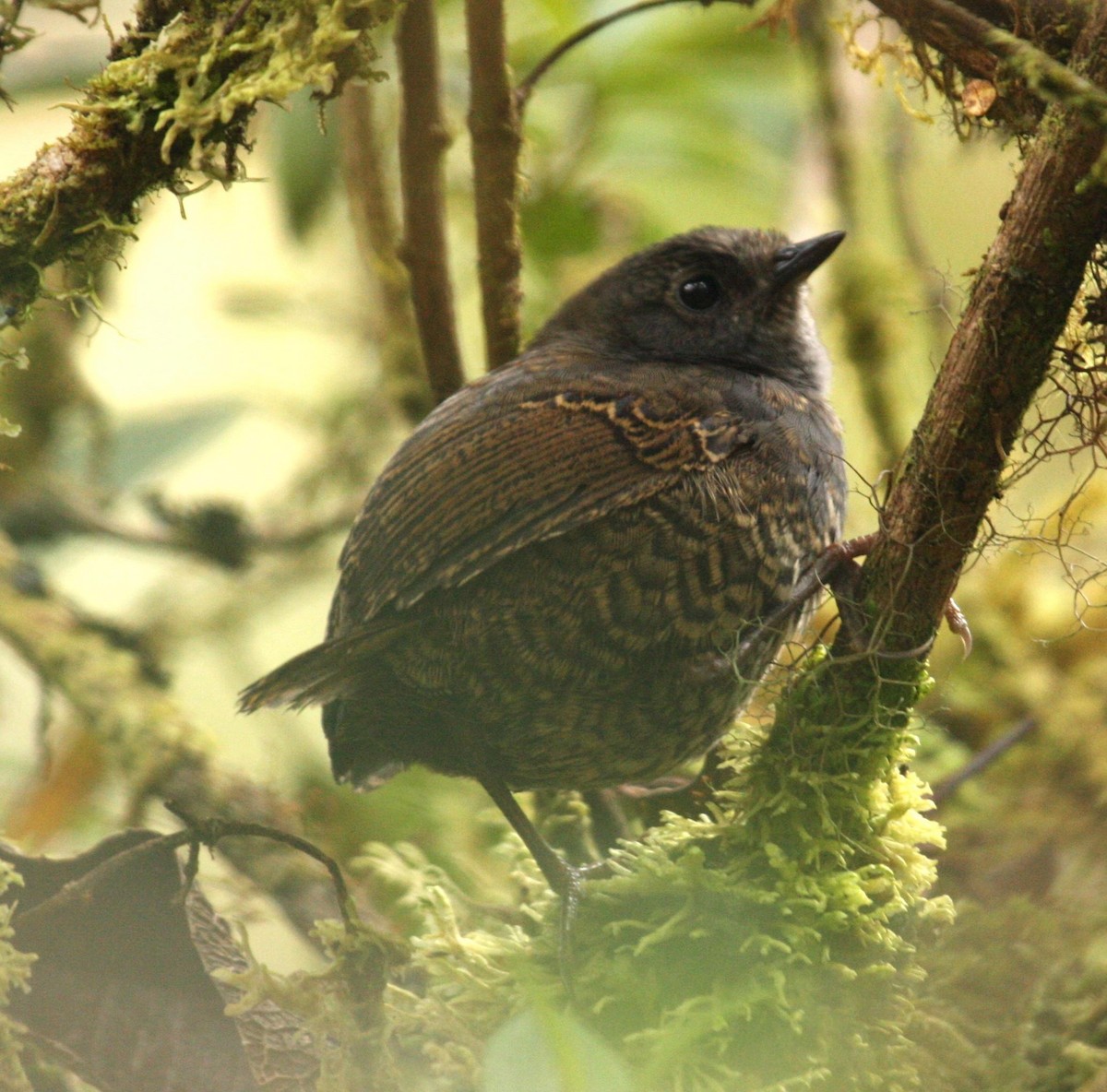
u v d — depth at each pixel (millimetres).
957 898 7699
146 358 12453
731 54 10195
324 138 10062
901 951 5785
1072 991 6250
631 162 10609
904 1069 5625
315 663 6270
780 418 6934
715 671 6652
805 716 5773
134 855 5578
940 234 10992
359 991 5617
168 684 9195
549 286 10805
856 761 5789
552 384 6863
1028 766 8766
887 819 5844
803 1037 5465
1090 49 4902
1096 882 7531
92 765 9352
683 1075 5312
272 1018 5809
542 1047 3814
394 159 10602
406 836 8625
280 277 12586
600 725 6773
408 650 6621
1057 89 4707
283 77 5180
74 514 10695
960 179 11023
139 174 5492
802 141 10703
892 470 5637
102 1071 5512
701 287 8039
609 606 6543
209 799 8477
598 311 8227
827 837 5758
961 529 5371
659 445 6629
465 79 10602
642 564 6527
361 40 5387
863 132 10664
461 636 6586
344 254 11875
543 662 6613
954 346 5211
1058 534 5684
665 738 6852
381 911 7988
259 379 12570
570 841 8016
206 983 5652
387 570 6609
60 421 11000
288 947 8703
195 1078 5547
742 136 10711
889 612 5535
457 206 10914
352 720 6918
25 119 11617
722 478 6637
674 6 10023
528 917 6727
